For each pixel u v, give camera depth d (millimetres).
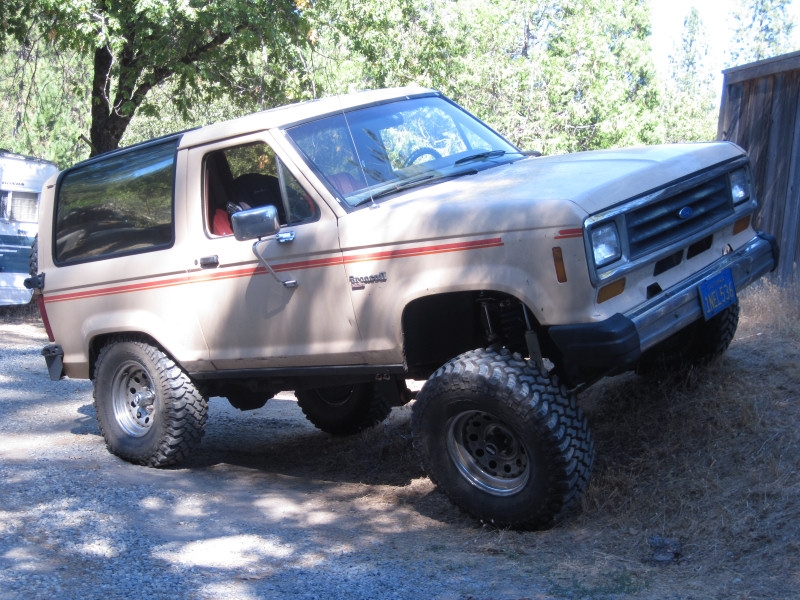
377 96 6109
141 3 13461
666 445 5281
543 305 4523
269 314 5672
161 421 6414
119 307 6559
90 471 6223
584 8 30078
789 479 4539
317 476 6527
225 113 20234
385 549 4766
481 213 4715
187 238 6105
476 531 4977
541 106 24453
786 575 3891
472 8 22938
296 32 15258
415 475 6309
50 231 7117
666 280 4875
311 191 5445
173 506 5523
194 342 6148
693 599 3822
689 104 42875
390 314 5082
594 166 5125
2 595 4027
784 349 5961
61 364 7090
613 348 4340
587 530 4738
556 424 4621
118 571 4367
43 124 21172
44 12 14602
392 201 5316
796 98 8086
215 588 4184
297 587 4203
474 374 4777
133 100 16188
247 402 6785
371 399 7293
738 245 5480
